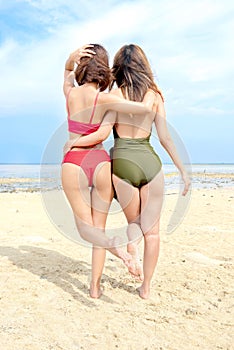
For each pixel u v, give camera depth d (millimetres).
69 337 2934
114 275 4371
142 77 3443
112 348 2814
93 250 3680
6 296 3607
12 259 4723
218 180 23812
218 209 9344
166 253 5312
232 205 10062
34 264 4559
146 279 3730
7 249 5223
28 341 2832
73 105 3430
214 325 3232
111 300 3668
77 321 3197
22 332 2961
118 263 4844
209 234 6473
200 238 6195
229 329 3172
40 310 3359
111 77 3445
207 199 11375
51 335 2947
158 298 3758
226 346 2896
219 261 5004
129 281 4180
